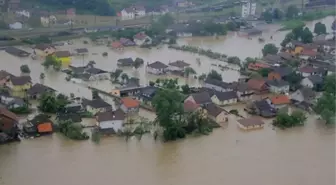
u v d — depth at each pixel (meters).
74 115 111.62
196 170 90.69
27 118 112.31
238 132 109.44
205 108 117.19
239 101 130.25
